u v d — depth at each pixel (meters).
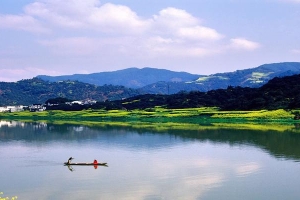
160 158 82.19
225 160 78.50
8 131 152.50
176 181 61.34
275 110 193.00
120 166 74.00
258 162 75.81
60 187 59.16
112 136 126.31
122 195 54.25
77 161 81.38
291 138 111.06
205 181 61.19
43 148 101.25
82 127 167.62
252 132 128.12
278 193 54.50
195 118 199.88
